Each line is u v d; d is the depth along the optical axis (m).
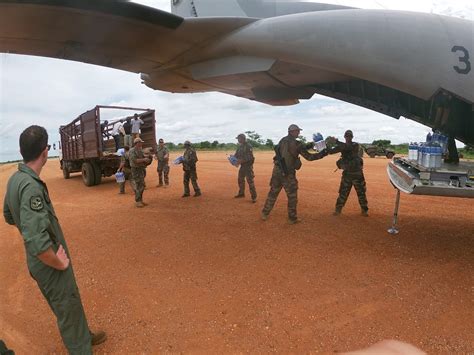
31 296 3.60
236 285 3.58
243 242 4.94
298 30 4.04
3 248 5.38
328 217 6.16
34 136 2.14
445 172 3.55
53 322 3.05
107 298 3.41
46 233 2.01
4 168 29.92
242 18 4.42
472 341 2.50
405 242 4.70
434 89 3.61
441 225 5.54
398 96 5.23
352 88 5.70
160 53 5.07
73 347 2.31
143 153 7.91
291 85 5.83
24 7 3.58
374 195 8.37
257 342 2.59
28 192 2.02
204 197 8.69
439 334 2.60
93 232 5.88
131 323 2.93
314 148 5.70
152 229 5.87
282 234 5.21
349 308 3.03
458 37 3.53
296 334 2.67
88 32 4.31
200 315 3.02
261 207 7.20
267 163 20.30
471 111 4.32
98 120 10.69
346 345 2.51
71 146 14.09
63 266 2.13
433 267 3.84
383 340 2.55
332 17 3.89
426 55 3.54
